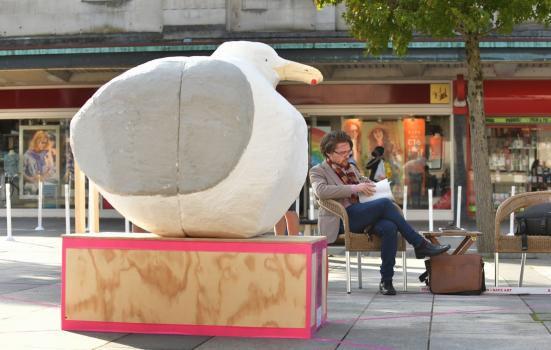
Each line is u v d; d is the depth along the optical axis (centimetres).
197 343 521
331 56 1820
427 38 1775
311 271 541
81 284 564
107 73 2227
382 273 770
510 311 659
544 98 2095
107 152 541
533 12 1168
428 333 557
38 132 2316
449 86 2123
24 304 698
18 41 2080
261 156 526
